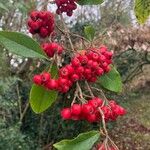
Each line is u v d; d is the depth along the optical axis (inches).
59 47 9.7
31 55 9.5
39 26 10.5
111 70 10.7
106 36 68.4
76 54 9.8
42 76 9.5
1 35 9.4
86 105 9.2
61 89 9.5
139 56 75.9
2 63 51.7
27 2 39.1
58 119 58.3
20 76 58.2
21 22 52.2
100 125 9.2
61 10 11.2
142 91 88.7
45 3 11.2
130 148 74.0
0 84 44.8
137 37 73.1
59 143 8.7
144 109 83.6
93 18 69.6
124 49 72.4
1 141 46.0
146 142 75.9
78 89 9.4
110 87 10.6
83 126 57.7
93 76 9.8
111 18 72.4
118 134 74.9
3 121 48.0
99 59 9.9
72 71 9.4
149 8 13.6
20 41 9.5
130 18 75.3
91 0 11.6
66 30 10.6
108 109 9.4
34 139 58.4
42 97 10.3
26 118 58.2
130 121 78.7
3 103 49.9
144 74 88.7
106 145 8.6
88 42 10.4
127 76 77.5
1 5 13.3
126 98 77.7
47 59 9.6
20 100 56.7
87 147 8.7
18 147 47.4
